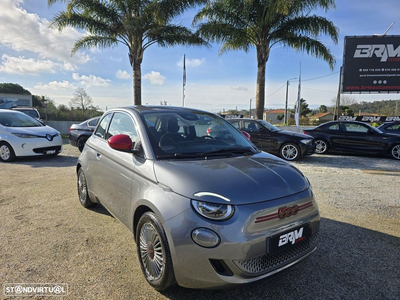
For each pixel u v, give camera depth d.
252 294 2.40
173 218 2.15
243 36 13.31
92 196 4.01
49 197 4.96
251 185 2.25
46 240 3.33
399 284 2.56
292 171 2.68
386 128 11.33
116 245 3.24
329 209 4.46
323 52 13.05
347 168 7.93
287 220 2.27
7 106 26.31
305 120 42.31
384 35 19.55
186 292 2.42
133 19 12.98
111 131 3.70
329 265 2.86
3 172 6.89
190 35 14.61
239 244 2.03
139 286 2.49
